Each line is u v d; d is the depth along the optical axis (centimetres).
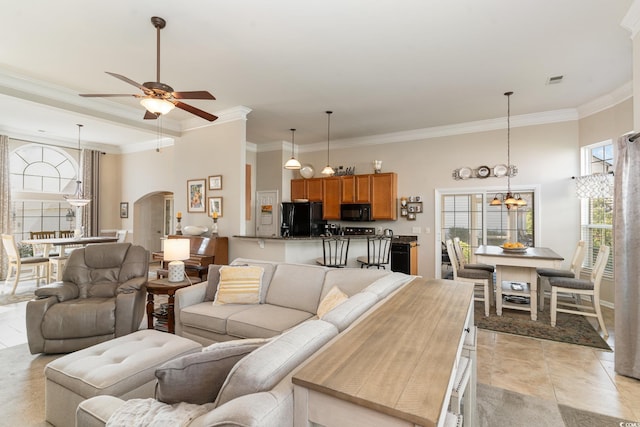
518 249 430
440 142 604
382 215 633
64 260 570
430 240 609
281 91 433
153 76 386
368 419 82
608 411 216
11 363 282
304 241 469
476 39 304
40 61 349
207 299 325
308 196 714
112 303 312
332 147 727
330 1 248
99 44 313
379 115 535
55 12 261
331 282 286
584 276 492
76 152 748
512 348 319
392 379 90
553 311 378
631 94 405
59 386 190
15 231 654
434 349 111
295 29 287
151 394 191
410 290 197
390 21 275
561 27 284
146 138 717
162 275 439
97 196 772
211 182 533
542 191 520
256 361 108
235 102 475
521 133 538
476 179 571
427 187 614
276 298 307
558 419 208
